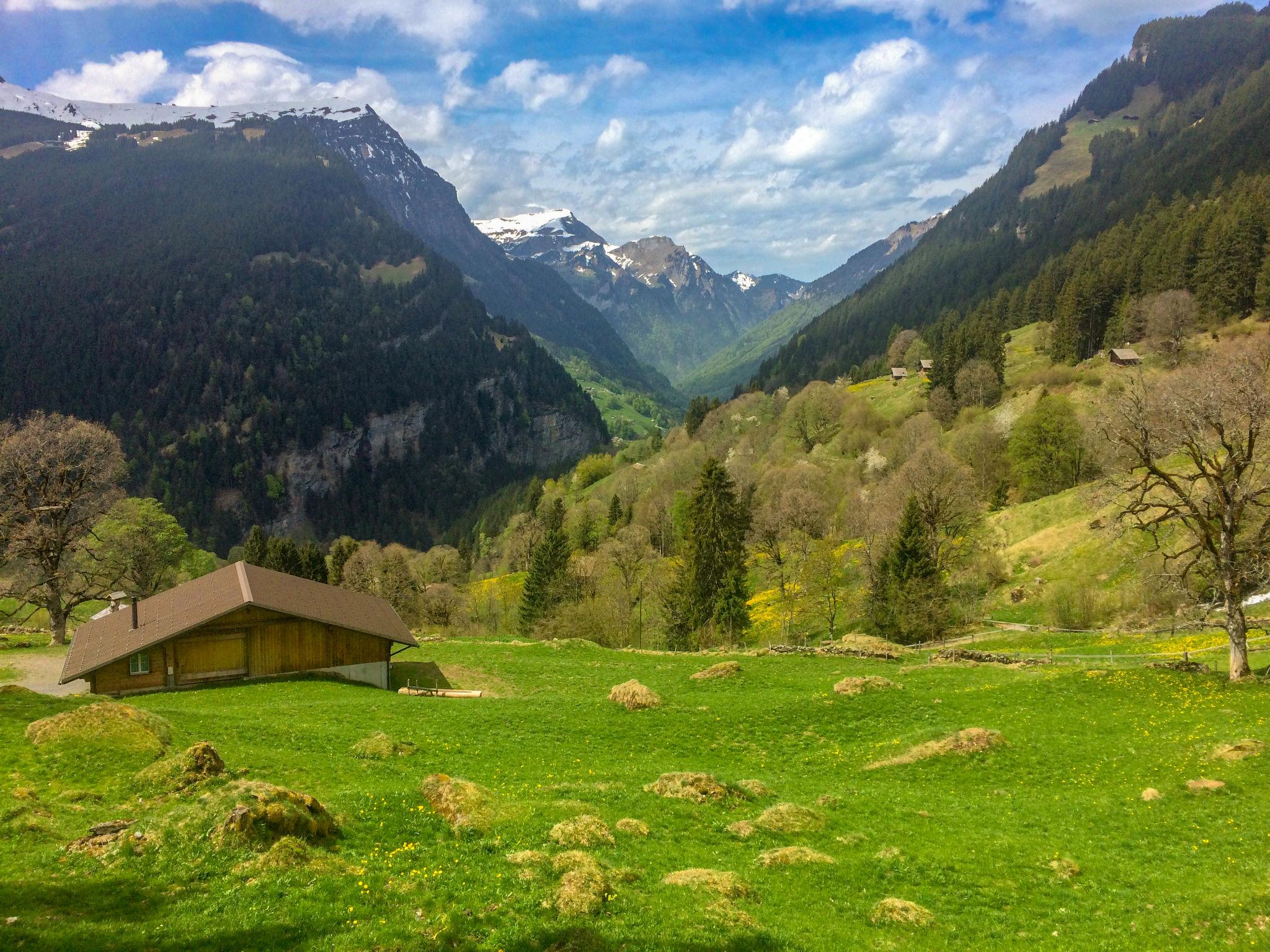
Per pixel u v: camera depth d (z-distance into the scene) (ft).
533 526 528.22
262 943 52.49
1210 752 98.68
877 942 59.98
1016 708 129.70
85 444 233.55
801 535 361.51
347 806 75.82
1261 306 465.88
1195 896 65.98
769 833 81.66
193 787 79.77
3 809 70.03
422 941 53.88
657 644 314.76
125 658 157.89
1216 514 139.64
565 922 57.98
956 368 570.87
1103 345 559.38
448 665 202.69
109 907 55.93
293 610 171.83
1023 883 71.10
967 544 304.50
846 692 141.28
